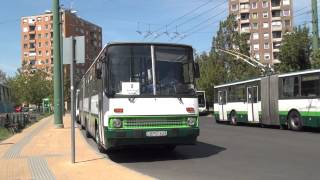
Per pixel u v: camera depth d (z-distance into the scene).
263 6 129.00
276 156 14.93
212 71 69.25
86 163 13.77
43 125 36.53
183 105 14.66
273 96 28.95
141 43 14.78
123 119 14.29
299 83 26.36
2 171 12.77
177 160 14.77
